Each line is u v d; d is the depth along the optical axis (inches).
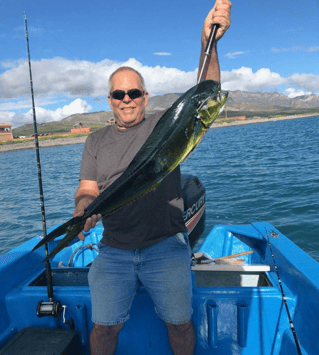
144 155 59.4
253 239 124.0
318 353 65.4
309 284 71.3
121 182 59.2
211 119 61.2
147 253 69.7
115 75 73.7
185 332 70.7
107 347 72.2
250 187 416.2
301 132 2006.6
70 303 81.7
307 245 215.0
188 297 69.2
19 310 83.7
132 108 73.9
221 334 78.2
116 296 69.4
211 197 369.7
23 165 1373.0
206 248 137.9
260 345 77.1
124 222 70.0
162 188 71.4
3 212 392.8
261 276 97.3
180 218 75.8
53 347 71.2
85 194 74.5
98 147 77.3
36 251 105.0
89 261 146.1
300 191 367.6
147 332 80.1
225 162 746.8
